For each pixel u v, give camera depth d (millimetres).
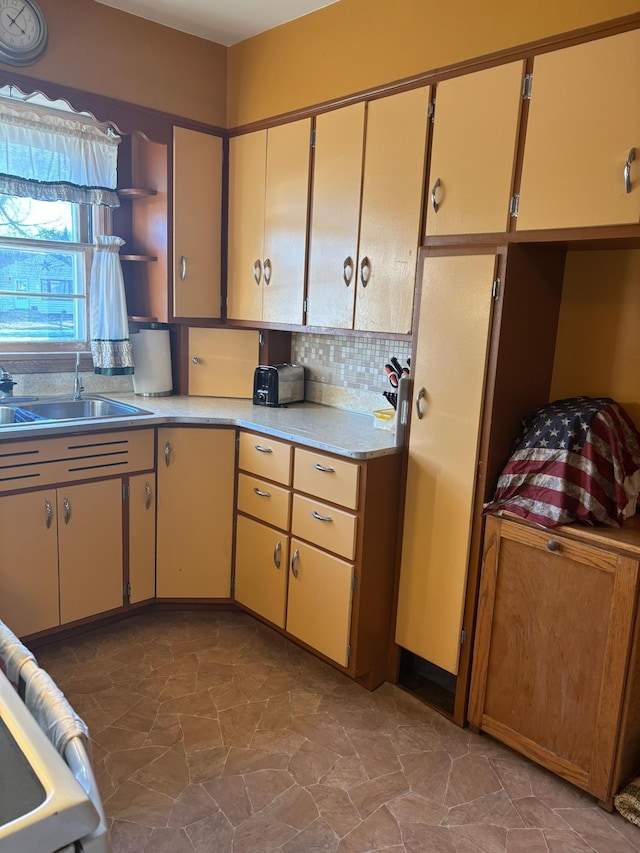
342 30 2484
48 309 3084
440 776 1999
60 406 2996
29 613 2496
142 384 3213
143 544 2801
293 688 2426
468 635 2188
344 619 2363
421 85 2213
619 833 1796
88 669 2482
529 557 1973
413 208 2283
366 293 2498
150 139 2855
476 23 2029
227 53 3027
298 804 1854
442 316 2158
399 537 2387
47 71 2529
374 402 2953
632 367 2100
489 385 2057
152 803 1831
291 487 2545
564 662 1915
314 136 2641
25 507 2412
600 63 1747
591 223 1805
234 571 2900
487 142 2029
